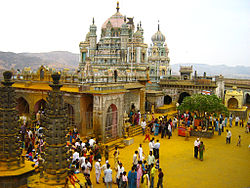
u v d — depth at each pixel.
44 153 11.57
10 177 11.82
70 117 27.89
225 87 62.03
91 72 27.55
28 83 29.67
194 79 49.69
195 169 20.70
